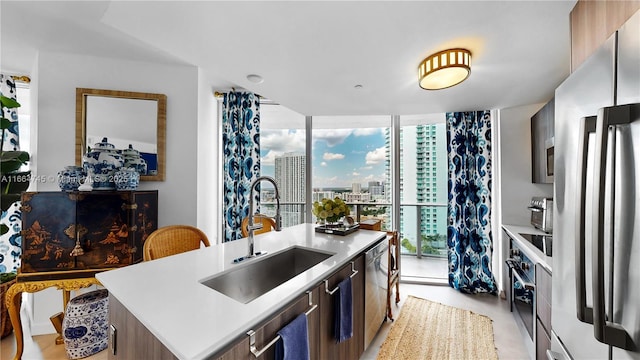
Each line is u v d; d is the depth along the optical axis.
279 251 1.83
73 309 2.05
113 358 1.19
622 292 0.71
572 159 1.01
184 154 2.84
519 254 2.37
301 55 1.77
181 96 2.84
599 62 0.84
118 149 2.57
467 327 2.50
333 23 1.42
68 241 2.11
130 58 2.65
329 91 2.47
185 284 1.22
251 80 2.20
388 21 1.40
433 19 1.39
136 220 2.26
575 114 0.99
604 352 0.81
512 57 1.79
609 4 0.95
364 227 2.67
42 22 2.06
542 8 1.29
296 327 1.13
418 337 2.34
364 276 1.95
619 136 0.72
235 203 3.57
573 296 1.00
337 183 3.91
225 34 1.51
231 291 1.47
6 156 2.27
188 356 0.72
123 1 1.22
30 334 2.39
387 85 2.31
